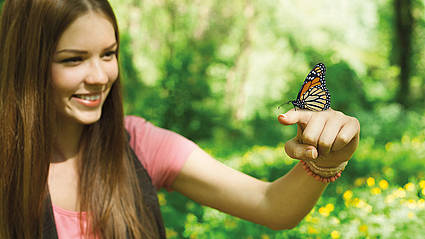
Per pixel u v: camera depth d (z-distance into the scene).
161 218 1.71
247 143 11.45
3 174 1.52
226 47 13.03
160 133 1.77
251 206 1.61
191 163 1.69
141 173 1.69
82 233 1.60
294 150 1.27
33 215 1.53
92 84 1.46
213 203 1.68
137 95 9.81
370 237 3.76
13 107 1.48
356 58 15.21
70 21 1.40
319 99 1.28
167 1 10.88
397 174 6.27
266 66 14.02
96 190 1.62
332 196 5.21
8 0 1.48
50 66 1.43
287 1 14.24
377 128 11.77
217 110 12.04
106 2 1.47
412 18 15.12
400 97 15.22
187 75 10.91
